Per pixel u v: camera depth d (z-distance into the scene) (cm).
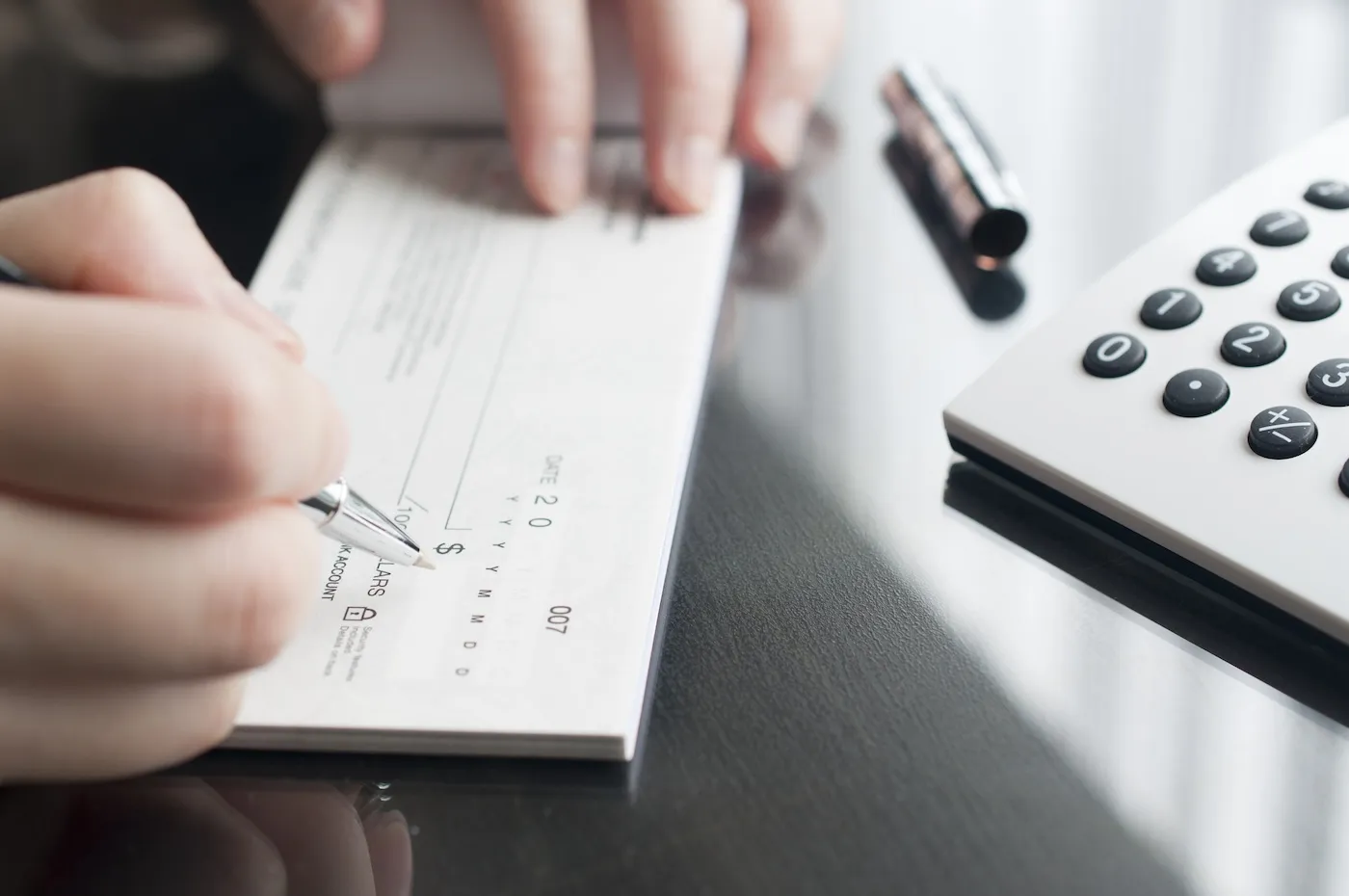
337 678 33
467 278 48
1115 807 30
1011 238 47
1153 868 29
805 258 50
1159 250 42
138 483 26
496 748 32
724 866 30
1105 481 35
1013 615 35
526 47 51
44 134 62
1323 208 42
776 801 31
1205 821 30
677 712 33
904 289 48
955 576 36
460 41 54
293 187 55
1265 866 29
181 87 64
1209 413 36
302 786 32
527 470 39
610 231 50
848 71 61
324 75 55
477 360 44
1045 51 60
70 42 68
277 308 47
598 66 54
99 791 32
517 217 51
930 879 29
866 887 29
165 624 28
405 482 39
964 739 32
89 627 27
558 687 32
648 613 34
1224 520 33
